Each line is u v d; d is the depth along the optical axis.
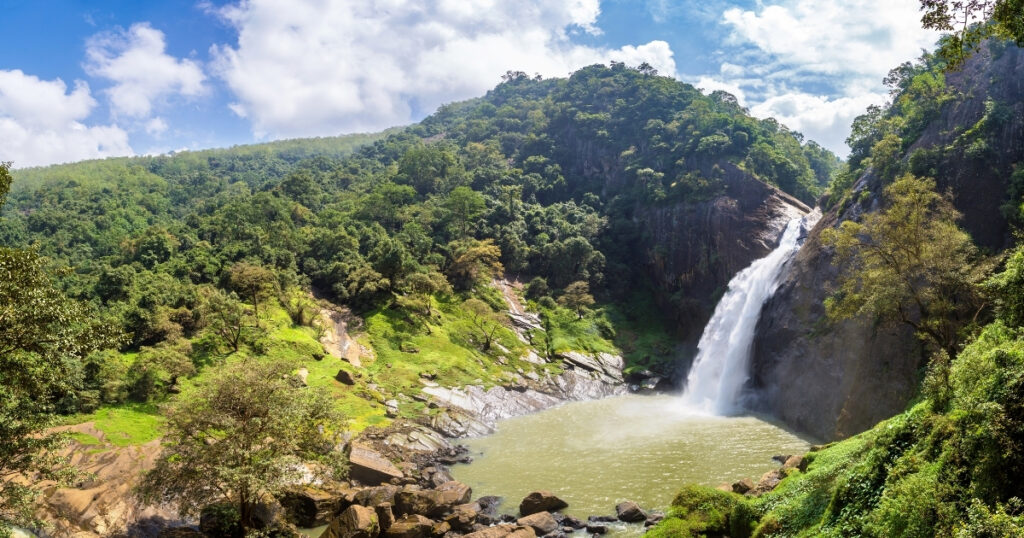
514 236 101.75
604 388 74.62
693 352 83.50
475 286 91.94
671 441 48.47
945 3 18.30
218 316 60.22
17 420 21.58
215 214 111.75
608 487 38.03
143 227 132.00
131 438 40.34
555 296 96.38
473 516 33.12
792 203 89.50
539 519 32.06
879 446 21.48
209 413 29.14
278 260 85.75
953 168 48.34
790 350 55.03
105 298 68.44
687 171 106.75
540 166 142.12
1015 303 21.67
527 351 79.19
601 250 104.56
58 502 31.17
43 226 123.19
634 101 153.88
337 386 58.06
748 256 85.69
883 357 42.12
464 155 168.50
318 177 162.62
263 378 30.62
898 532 17.03
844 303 37.56
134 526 31.89
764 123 138.12
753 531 24.59
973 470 16.30
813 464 28.16
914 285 35.31
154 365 48.94
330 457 31.84
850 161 77.62
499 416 61.09
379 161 191.25
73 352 21.25
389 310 79.56
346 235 93.75
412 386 62.34
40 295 19.94
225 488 29.38
